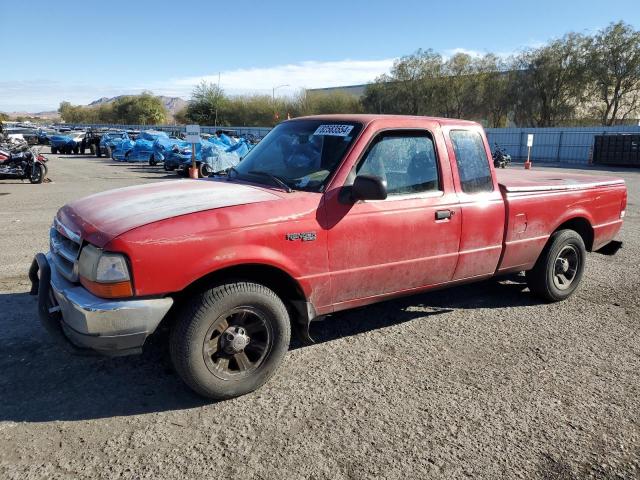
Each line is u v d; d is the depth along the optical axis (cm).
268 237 335
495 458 291
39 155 1691
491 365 403
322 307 378
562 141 3706
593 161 3209
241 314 337
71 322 309
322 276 364
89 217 335
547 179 573
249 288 334
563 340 454
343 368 392
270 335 348
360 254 379
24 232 836
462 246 440
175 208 329
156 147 2548
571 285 556
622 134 3072
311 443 300
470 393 360
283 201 349
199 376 324
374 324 481
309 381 371
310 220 353
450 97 5481
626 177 2255
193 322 318
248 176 414
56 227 378
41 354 399
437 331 468
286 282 363
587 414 338
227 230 321
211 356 331
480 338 454
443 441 305
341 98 6750
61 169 2317
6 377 364
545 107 4791
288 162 406
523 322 494
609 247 622
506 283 616
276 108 7481
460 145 443
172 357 326
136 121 11256
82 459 281
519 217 479
